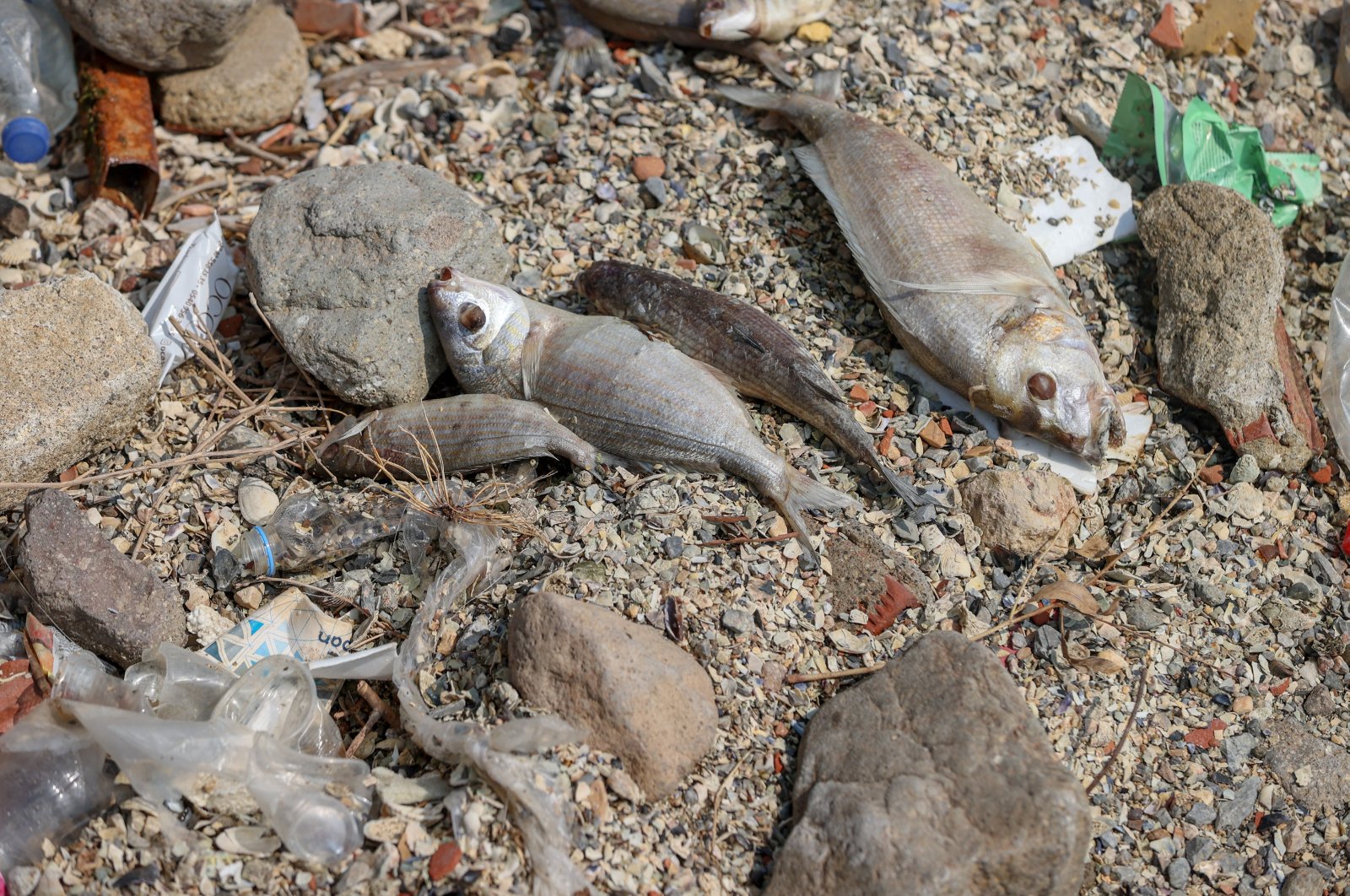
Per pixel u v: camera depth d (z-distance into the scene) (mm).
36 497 1158
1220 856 1137
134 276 1364
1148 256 1368
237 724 1103
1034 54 1488
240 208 1406
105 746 1081
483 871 1055
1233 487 1274
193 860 1064
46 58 1431
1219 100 1511
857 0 1501
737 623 1150
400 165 1304
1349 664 1214
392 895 1054
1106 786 1146
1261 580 1242
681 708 1099
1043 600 1197
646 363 1225
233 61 1438
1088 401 1235
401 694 1123
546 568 1173
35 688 1136
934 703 1094
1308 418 1308
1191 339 1299
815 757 1100
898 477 1218
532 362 1248
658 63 1479
